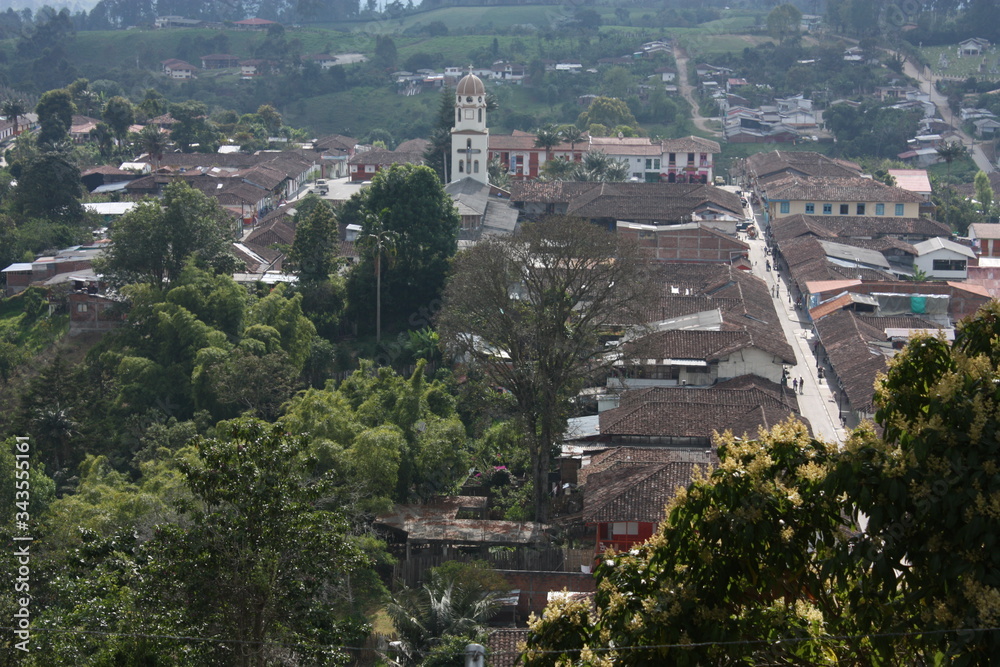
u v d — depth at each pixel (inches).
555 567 2942.9
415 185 5017.2
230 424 1736.0
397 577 2837.1
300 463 1718.8
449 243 5088.6
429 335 4596.5
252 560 1600.6
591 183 7485.2
